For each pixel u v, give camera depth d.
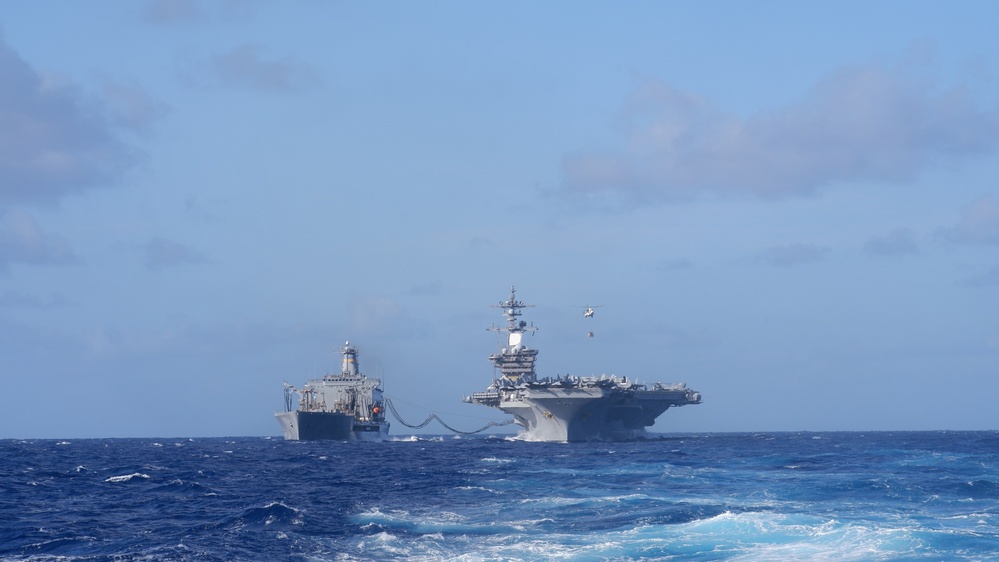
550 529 57.94
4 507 73.50
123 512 70.50
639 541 52.88
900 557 47.06
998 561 45.97
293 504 72.88
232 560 48.91
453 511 67.62
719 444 190.88
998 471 101.00
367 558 49.56
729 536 53.59
